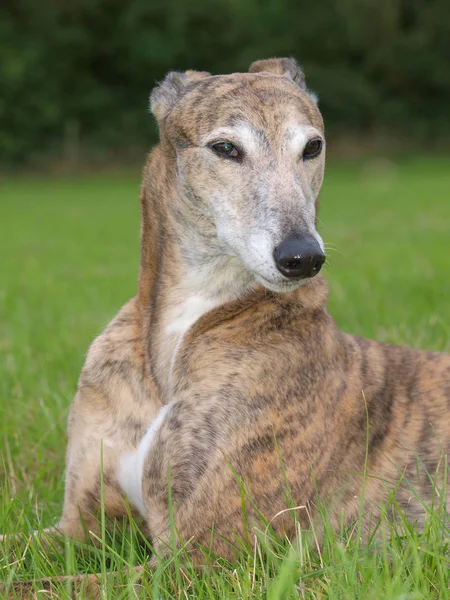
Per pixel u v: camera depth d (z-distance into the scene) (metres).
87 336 6.63
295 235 3.31
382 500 3.54
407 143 40.94
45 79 36.88
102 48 38.84
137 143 37.66
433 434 3.70
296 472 3.32
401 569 2.78
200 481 3.22
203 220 3.62
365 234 14.64
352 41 40.50
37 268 11.98
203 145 3.61
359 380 3.67
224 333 3.46
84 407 3.68
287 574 2.60
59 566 3.27
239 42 39.47
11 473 4.07
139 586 2.97
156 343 3.60
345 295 7.54
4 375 5.49
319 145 3.76
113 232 17.11
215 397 3.32
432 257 10.63
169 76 4.12
